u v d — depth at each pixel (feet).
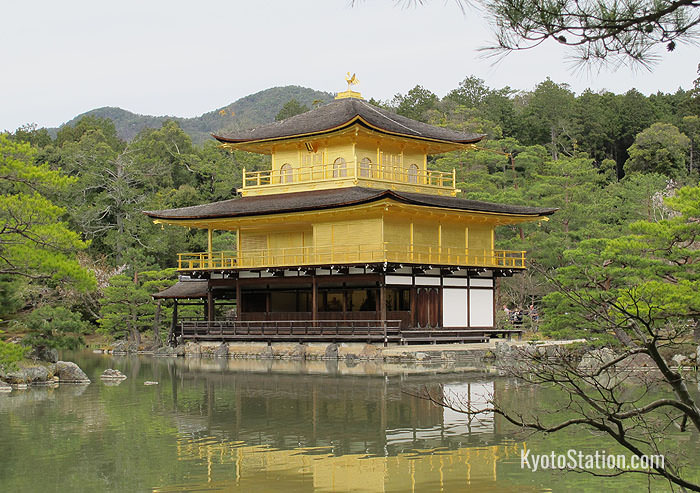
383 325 194.70
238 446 95.61
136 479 82.07
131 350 243.40
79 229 328.90
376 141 224.33
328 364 183.32
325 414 115.03
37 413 117.60
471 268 213.25
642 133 380.99
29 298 200.75
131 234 323.16
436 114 433.48
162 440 99.19
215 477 82.58
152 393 138.31
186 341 227.40
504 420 107.55
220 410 119.44
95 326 277.03
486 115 457.68
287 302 221.87
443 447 93.66
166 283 248.11
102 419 112.88
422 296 208.95
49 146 367.25
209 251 230.27
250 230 231.30
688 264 149.79
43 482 81.10
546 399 122.62
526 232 284.41
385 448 93.66
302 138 223.10
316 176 226.17
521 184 347.36
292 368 176.14
